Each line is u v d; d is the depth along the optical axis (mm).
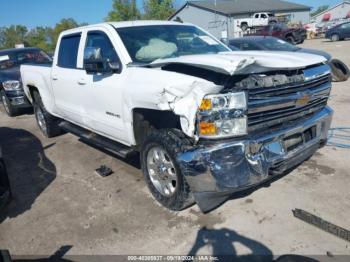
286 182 3941
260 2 47938
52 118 6398
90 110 4617
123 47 3998
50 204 4023
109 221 3533
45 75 5789
